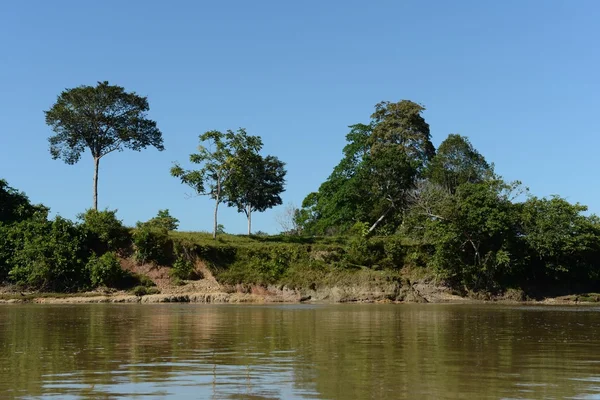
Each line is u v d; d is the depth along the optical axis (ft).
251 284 176.96
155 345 59.21
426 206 207.51
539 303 177.99
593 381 40.88
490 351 55.72
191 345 59.31
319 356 52.03
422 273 193.06
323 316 103.19
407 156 253.65
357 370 44.91
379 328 79.30
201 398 35.70
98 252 180.65
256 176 243.40
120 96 215.92
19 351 54.75
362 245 196.44
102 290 165.07
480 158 257.75
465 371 44.60
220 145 201.46
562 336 69.87
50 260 164.66
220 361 49.03
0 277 167.22
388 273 183.21
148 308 126.31
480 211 189.26
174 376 42.34
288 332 73.00
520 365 47.44
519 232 199.62
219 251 186.39
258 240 210.38
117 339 64.28
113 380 40.86
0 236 171.32
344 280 178.60
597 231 205.05
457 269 192.44
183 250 182.39
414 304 163.22
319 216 281.74
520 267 196.03
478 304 165.78
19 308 124.26
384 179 238.27
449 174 247.29
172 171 200.23
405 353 54.13
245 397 35.94
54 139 214.69
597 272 203.82
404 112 273.33
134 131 217.56
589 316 108.17
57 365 46.88
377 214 238.89
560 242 194.39
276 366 46.62
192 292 168.76
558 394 36.88
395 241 203.00
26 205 194.39
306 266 186.09
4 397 35.81
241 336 67.87
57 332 71.82
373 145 264.31
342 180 250.57
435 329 78.43
